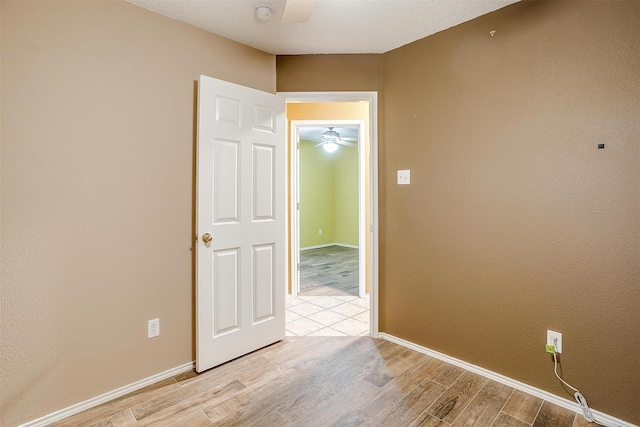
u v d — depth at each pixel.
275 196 2.45
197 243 2.03
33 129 1.53
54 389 1.62
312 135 6.32
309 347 2.43
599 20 1.58
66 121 1.62
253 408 1.71
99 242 1.74
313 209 7.30
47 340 1.59
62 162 1.61
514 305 1.90
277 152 2.44
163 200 1.96
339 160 7.59
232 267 2.20
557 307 1.74
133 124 1.84
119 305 1.81
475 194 2.04
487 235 2.00
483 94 1.99
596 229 1.61
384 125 2.54
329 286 4.24
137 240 1.87
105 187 1.75
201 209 2.03
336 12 1.95
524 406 1.72
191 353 2.11
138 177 1.86
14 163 1.49
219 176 2.11
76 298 1.67
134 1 1.81
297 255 3.79
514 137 1.87
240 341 2.25
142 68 1.87
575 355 1.69
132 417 1.64
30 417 1.55
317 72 2.53
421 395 1.82
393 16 2.00
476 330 2.06
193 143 2.08
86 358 1.71
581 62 1.63
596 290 1.62
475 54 2.03
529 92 1.81
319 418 1.63
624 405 1.55
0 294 1.47
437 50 2.21
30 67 1.52
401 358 2.25
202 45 2.12
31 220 1.54
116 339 1.81
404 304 2.46
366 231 3.71
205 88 2.03
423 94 2.29
